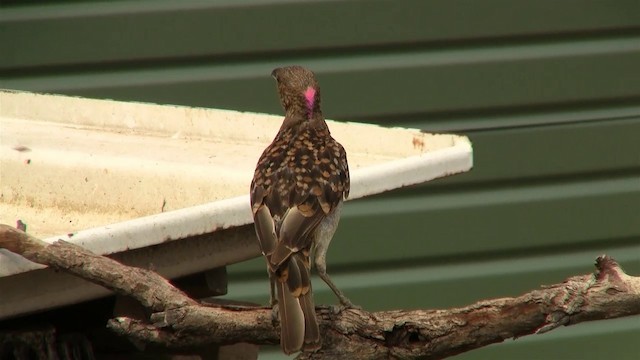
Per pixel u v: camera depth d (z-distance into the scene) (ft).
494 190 41.04
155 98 39.32
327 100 39.88
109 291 19.75
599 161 41.37
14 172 25.13
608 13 40.91
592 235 41.60
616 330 41.73
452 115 40.63
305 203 18.53
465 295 40.98
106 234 18.69
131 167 24.16
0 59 39.09
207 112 28.66
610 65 41.09
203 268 20.75
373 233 40.42
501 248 41.19
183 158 25.39
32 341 19.81
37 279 18.95
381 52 40.04
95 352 22.25
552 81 40.86
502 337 16.88
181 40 39.19
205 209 19.62
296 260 17.76
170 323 17.40
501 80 40.60
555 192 41.32
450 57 40.37
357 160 25.67
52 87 39.24
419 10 39.96
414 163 22.27
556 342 41.57
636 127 41.37
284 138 20.39
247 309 17.57
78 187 24.44
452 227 40.81
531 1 40.42
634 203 41.63
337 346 17.24
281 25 39.50
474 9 40.22
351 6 39.70
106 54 39.17
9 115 31.45
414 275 40.81
